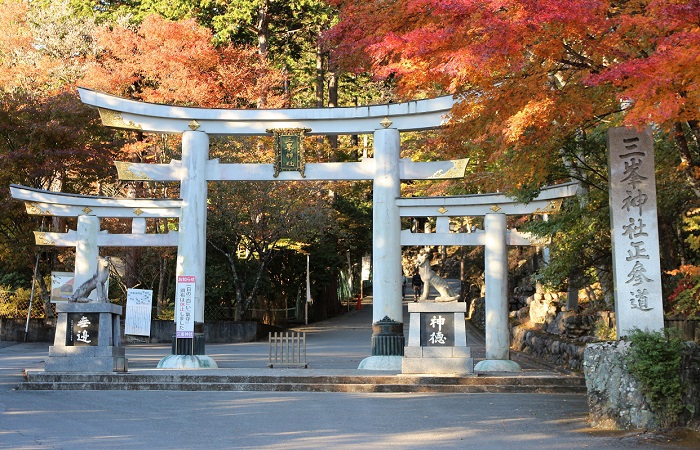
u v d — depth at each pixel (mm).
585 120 13336
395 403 14109
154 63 36312
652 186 12422
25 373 16859
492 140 15469
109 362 16812
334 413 12867
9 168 29422
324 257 39562
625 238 12406
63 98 31125
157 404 13898
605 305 22938
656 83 9984
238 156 33750
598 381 11727
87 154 30516
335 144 46125
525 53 12797
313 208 33719
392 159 19719
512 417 12477
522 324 28562
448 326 16891
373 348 19094
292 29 43688
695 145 15305
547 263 20891
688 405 11250
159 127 19875
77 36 39969
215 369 18391
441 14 12469
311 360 22812
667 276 16922
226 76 37562
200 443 10164
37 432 10898
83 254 19750
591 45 11766
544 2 10703
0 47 39781
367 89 48219
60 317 17000
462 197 19547
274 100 38812
